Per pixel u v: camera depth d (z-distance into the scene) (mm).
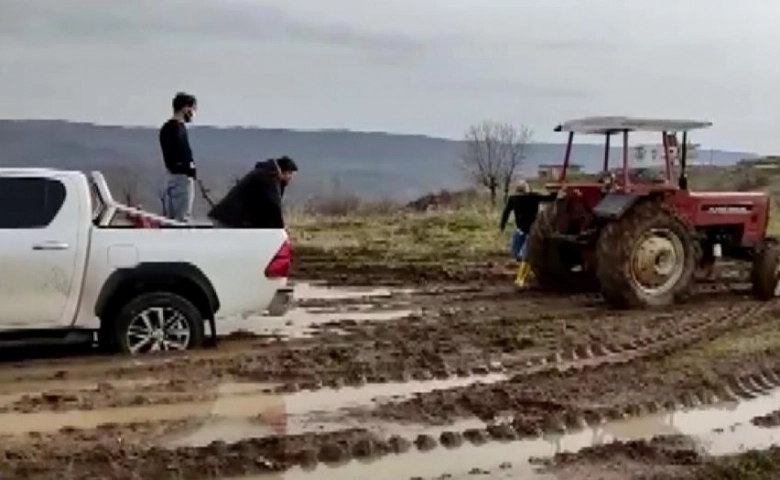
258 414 7129
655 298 11992
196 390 7695
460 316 11234
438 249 17734
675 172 12758
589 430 7016
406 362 8742
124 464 5992
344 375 8258
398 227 21203
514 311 11672
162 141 11078
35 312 8422
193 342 8984
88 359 8570
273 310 9344
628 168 12516
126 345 8742
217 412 7152
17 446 6273
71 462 6004
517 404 7492
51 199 8547
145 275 8742
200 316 9008
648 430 7051
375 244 18391
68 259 8469
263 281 9203
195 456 6156
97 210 8922
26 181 8500
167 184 11094
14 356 8742
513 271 15219
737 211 12953
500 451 6500
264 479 5906
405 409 7316
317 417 7094
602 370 8578
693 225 12594
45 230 8445
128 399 7395
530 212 13773
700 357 9094
